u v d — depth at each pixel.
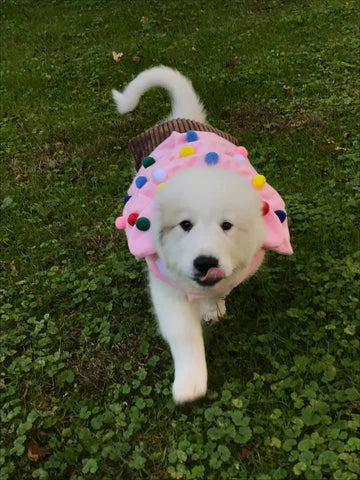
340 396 0.63
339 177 1.05
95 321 0.80
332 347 0.70
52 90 1.64
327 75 1.49
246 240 0.57
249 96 1.42
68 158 1.28
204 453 0.60
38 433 0.65
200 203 0.55
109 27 2.20
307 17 1.96
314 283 0.81
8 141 1.38
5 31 2.36
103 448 0.62
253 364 0.70
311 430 0.61
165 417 0.65
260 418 0.63
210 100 1.41
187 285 0.60
